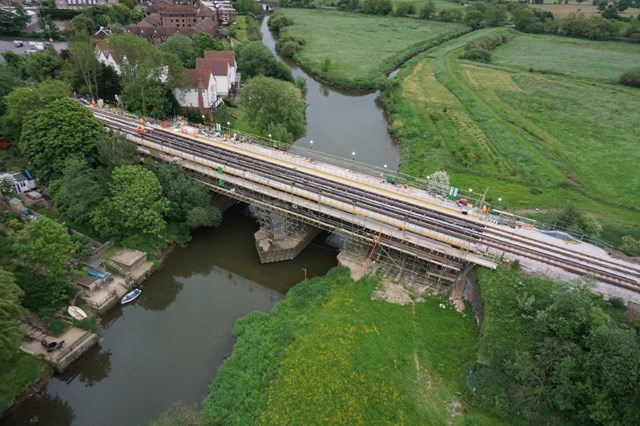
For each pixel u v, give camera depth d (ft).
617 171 339.77
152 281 239.30
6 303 161.27
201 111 392.27
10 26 567.59
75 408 173.27
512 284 196.54
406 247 228.02
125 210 237.25
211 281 244.63
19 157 293.64
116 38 358.43
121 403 174.70
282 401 164.25
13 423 167.53
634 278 204.95
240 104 370.32
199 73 389.19
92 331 199.21
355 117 458.09
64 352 186.09
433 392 168.96
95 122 273.95
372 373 174.50
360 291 218.79
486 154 359.46
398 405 163.02
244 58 495.82
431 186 263.08
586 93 511.40
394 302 212.23
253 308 224.74
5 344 158.92
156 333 208.13
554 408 157.28
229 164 277.85
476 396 165.48
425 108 456.04
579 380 155.43
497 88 524.11
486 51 652.89
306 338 190.39
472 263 213.46
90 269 224.53
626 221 275.39
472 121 426.92
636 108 467.93
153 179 251.60
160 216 248.32
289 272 250.16
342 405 162.50
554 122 431.02
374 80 544.62
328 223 246.06
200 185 271.90
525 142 380.99
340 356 181.27
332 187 260.83
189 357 195.11
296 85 508.94
